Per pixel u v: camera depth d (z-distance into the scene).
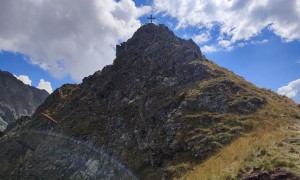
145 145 44.50
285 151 24.61
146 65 63.59
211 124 40.25
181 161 37.00
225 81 48.09
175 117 43.56
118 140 50.38
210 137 37.56
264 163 22.98
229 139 36.28
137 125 49.84
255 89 49.38
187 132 40.28
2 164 68.31
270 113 39.88
